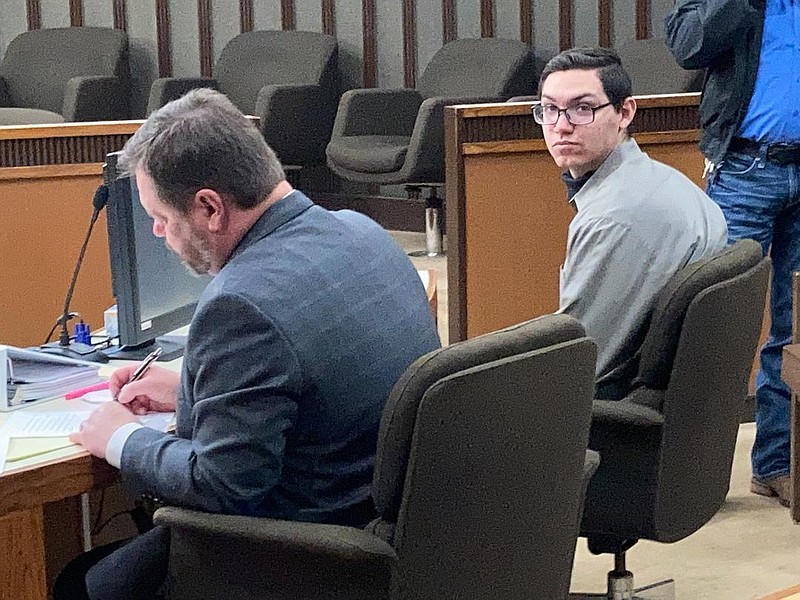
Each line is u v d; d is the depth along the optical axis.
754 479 3.36
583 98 2.46
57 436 1.82
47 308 3.32
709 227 2.37
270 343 1.60
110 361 2.30
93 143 3.32
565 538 1.78
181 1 7.08
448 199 3.45
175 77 6.84
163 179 1.67
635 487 2.21
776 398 3.27
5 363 1.98
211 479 1.61
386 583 1.58
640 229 2.30
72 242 3.33
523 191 3.48
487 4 6.65
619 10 6.42
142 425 1.76
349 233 1.74
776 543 3.07
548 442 1.66
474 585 1.64
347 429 1.67
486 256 3.47
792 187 3.09
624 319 2.32
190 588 1.70
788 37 3.02
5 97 6.78
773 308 3.23
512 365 1.57
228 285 1.62
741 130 3.10
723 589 2.83
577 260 2.36
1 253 3.25
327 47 6.52
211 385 1.62
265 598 1.65
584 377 1.69
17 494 1.66
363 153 5.89
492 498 1.61
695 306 2.13
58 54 6.70
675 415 2.17
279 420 1.61
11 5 7.15
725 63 3.09
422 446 1.53
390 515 1.59
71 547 2.38
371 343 1.68
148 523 2.20
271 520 1.62
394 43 6.87
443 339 4.46
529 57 6.15
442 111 5.70
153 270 2.31
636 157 2.44
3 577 1.67
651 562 2.99
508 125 3.44
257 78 6.58
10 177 3.23
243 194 1.67
